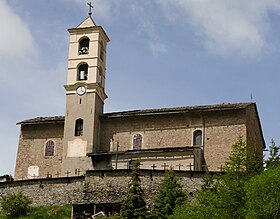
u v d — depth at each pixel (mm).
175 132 84750
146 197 72125
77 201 74438
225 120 83000
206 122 83750
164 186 67562
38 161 89562
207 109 83375
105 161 84125
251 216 50438
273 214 50344
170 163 80312
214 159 81938
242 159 59188
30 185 77312
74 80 90125
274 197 50875
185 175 72188
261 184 51406
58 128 90375
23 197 74688
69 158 86250
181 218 54875
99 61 91062
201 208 54688
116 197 73125
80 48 92188
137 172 66938
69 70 90812
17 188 77812
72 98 89250
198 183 71562
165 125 85500
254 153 61594
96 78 89438
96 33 91875
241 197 54469
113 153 83500
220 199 55094
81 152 86125
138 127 86688
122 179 73812
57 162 88812
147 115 86188
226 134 82375
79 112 88250
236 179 56781
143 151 81938
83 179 75312
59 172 88188
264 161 60031
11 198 74125
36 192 76750
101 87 90312
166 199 65438
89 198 74000
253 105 86688
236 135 81938
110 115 88062
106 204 73000
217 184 57969
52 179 76688
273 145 60812
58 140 89812
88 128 87125
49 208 74750
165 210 64312
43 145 90125
